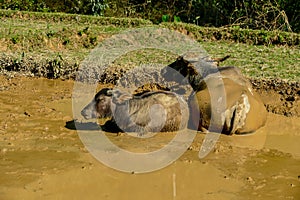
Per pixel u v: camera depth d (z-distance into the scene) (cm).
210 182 579
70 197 527
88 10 1539
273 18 1426
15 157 616
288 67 1024
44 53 1086
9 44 1138
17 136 691
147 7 1620
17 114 793
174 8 1605
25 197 522
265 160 656
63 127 740
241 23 1428
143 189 551
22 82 979
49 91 933
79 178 566
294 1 1427
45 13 1423
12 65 1029
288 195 561
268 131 771
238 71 827
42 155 625
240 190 565
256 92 872
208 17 1541
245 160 652
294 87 898
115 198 529
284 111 841
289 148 708
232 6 1502
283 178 605
